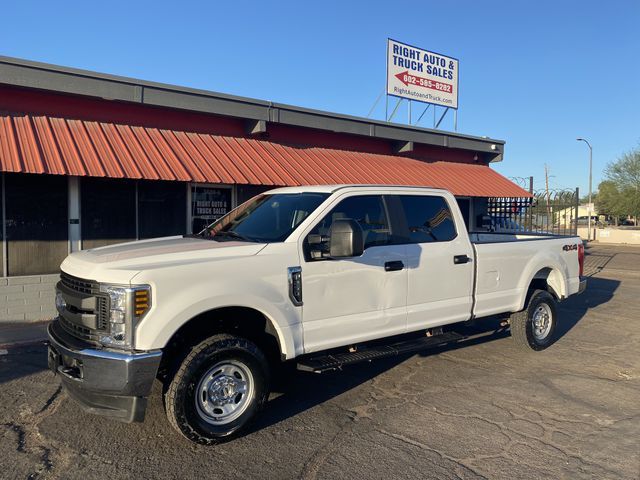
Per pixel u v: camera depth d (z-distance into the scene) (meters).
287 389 5.50
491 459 4.01
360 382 5.74
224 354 4.11
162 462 3.91
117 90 9.20
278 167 10.27
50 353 4.37
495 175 15.62
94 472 3.76
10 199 8.12
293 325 4.51
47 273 8.47
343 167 11.56
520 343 6.95
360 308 4.98
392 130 13.38
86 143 8.43
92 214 8.86
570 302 11.23
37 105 8.71
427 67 15.97
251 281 4.27
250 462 3.93
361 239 4.43
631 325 8.89
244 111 10.66
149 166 8.51
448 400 5.23
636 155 48.25
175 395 3.91
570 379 5.93
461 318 5.95
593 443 4.30
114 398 3.83
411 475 3.76
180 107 9.88
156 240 5.16
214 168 9.26
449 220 5.94
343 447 4.18
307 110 11.59
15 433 4.36
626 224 66.75
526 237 8.14
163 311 3.84
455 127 16.77
